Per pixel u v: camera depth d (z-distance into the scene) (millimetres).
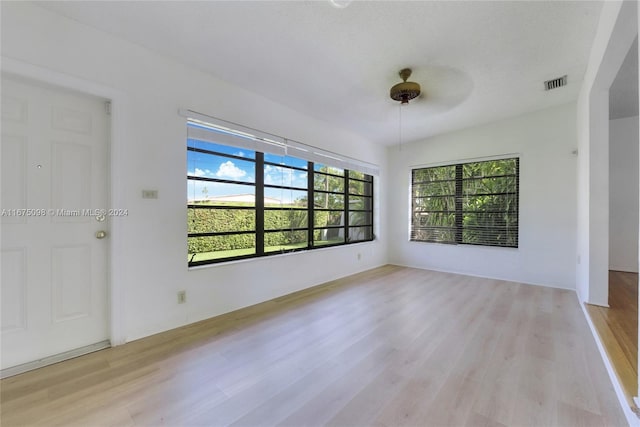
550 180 3881
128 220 2229
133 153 2256
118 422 1405
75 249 2066
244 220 3162
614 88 3355
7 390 1640
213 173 2885
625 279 4004
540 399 1570
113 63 2148
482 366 1900
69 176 2037
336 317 2768
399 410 1488
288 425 1391
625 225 4551
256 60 2529
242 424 1397
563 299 3318
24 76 1799
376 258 5211
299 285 3686
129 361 1959
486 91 3260
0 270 1793
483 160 4391
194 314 2635
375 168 5203
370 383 1721
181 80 2539
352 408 1505
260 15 1986
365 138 4934
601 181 2816
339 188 4531
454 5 1954
